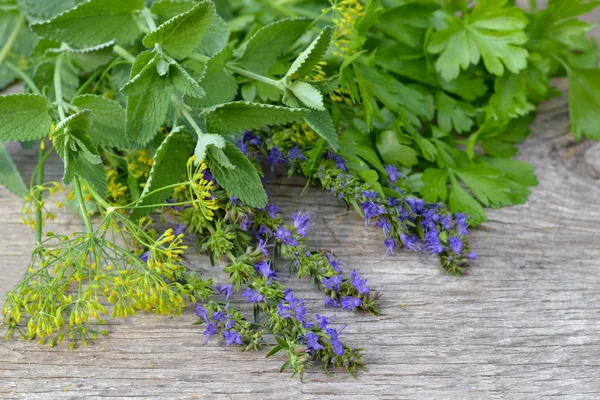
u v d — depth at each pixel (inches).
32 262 24.0
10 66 27.9
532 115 29.2
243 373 23.2
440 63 27.4
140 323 24.0
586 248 25.8
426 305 24.5
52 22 24.6
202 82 24.8
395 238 25.4
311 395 22.9
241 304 24.2
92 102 24.4
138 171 25.5
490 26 27.4
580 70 28.4
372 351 23.6
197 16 23.2
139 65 23.6
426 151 26.5
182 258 25.0
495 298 24.7
